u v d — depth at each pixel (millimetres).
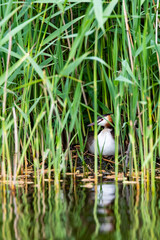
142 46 7902
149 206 6691
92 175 9680
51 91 7859
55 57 8688
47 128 8984
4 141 8625
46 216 6148
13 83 8484
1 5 8789
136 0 8359
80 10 10602
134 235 5293
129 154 9445
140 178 9227
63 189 8062
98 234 5332
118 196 7441
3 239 5176
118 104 8398
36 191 7914
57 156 8461
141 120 9742
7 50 8078
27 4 8484
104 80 10805
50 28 10688
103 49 10773
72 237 5223
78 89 7902
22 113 8281
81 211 6406
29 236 5273
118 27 9867
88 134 11578
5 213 6332
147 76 9219
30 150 11164
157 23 9227
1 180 9023
